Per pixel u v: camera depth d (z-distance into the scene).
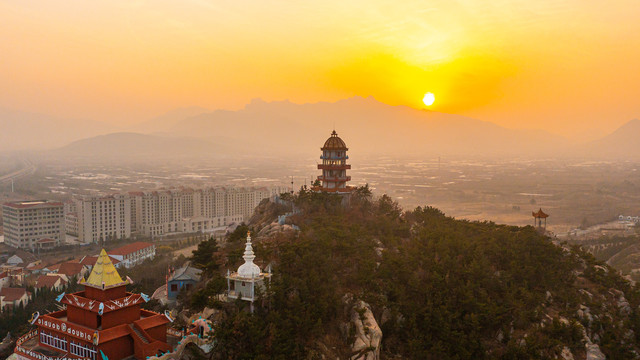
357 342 70.62
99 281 66.38
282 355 63.38
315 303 72.31
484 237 108.56
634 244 196.75
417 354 73.56
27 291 148.25
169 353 63.97
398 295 80.62
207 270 90.69
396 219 118.81
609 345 79.94
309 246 85.56
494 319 78.94
